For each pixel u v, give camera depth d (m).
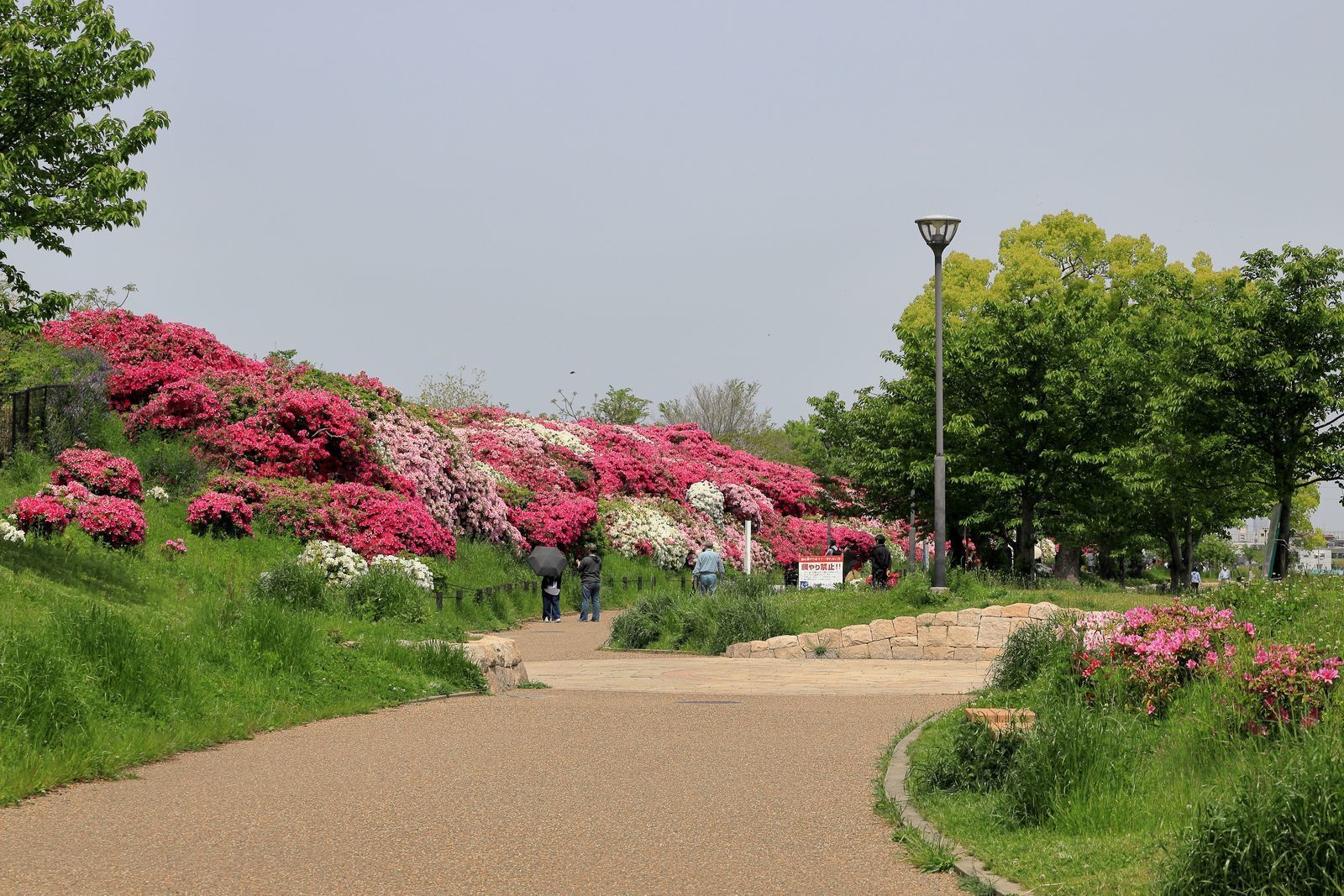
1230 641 9.77
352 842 6.99
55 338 26.94
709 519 45.59
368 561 23.52
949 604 21.02
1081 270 52.34
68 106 17.53
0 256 17.31
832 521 50.50
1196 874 5.45
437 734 11.09
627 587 35.16
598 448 45.09
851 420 38.44
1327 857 5.25
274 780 8.81
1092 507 33.44
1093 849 6.46
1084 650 10.30
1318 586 12.51
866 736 11.10
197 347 27.98
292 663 12.86
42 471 20.88
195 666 11.74
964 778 8.30
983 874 6.25
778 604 22.59
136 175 17.52
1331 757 5.80
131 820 7.50
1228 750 7.70
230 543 21.81
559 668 18.34
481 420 42.81
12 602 13.69
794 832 7.35
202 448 25.14
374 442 27.44
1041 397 32.31
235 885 6.08
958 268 51.28
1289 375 26.95
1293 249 28.27
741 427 76.44
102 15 17.73
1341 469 27.73
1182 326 30.39
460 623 24.25
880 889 6.16
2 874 6.20
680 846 6.98
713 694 14.55
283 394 26.34
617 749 10.34
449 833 7.25
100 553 17.88
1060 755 7.58
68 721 9.46
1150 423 30.33
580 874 6.39
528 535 33.84
